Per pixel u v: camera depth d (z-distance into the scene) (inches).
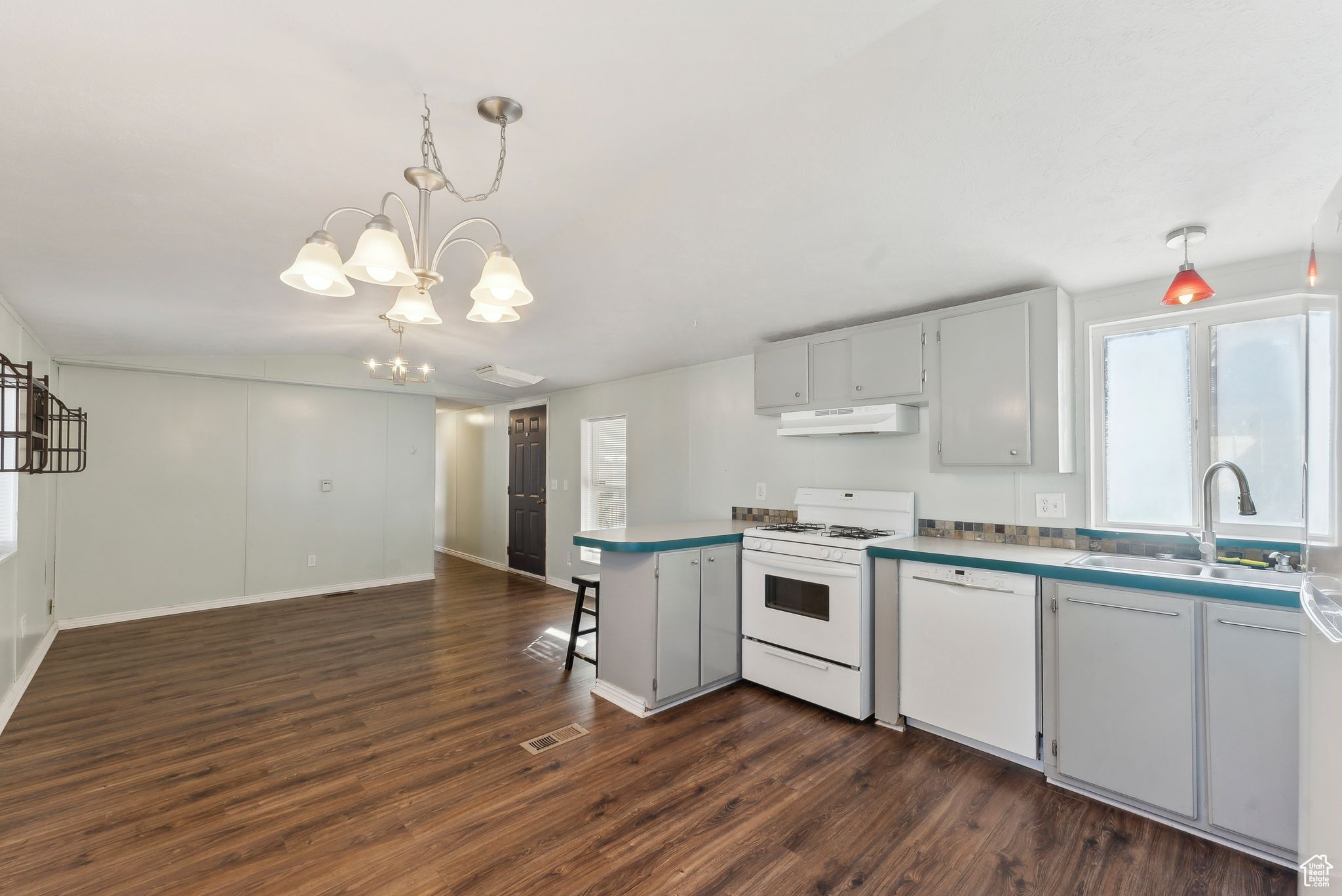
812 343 136.6
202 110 58.1
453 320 147.2
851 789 89.0
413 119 60.3
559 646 159.3
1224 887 68.3
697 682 123.3
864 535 123.6
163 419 191.5
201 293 120.7
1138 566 93.7
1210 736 75.9
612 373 198.8
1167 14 44.9
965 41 49.1
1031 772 93.4
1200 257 91.5
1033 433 102.5
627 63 52.1
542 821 81.0
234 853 74.4
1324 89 52.2
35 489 142.8
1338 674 42.1
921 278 103.8
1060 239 86.3
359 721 112.7
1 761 97.3
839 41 49.5
